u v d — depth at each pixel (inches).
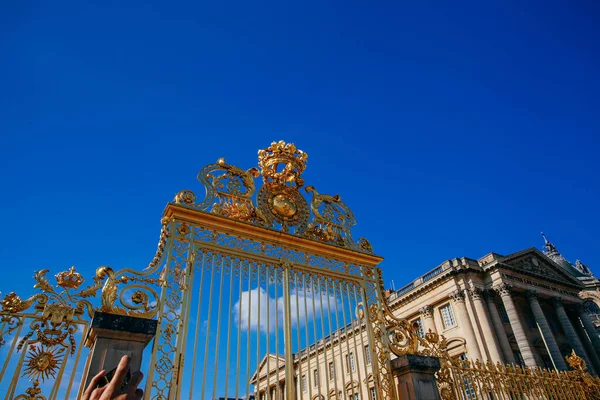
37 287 235.6
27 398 209.6
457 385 351.6
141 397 176.6
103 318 234.4
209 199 323.0
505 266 1278.3
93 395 170.4
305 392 688.4
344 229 383.9
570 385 446.3
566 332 1373.0
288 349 297.7
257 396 270.1
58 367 222.5
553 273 1483.8
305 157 389.4
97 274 255.9
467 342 1171.3
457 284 1267.2
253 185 348.5
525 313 1378.0
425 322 1311.5
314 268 347.3
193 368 252.8
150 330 243.0
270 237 334.6
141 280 268.1
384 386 320.5
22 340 220.8
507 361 1144.8
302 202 371.2
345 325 336.5
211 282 292.2
